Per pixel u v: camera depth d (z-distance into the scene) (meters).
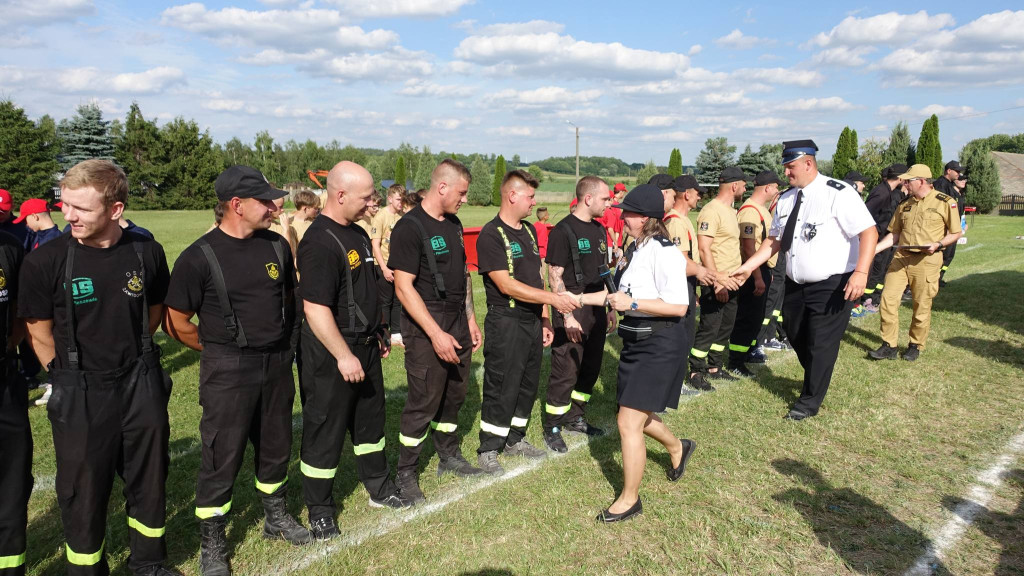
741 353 6.46
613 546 3.35
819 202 5.02
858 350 7.20
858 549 3.29
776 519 3.59
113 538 3.43
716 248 5.95
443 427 4.14
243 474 4.20
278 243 3.15
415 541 3.38
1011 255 15.71
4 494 2.62
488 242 3.96
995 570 3.10
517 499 3.85
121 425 2.74
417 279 3.73
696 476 4.12
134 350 2.76
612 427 5.10
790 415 5.14
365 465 3.66
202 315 2.96
